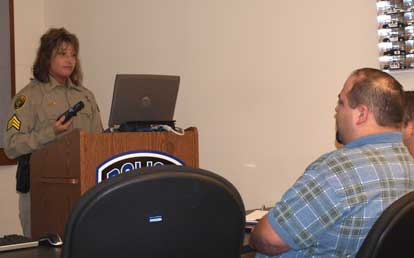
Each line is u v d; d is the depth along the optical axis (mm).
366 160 1464
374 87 1545
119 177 1043
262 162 3150
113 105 2072
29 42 4234
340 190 1423
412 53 2668
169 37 3580
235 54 3260
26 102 2627
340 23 2859
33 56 4254
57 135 2176
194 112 3445
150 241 1089
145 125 2053
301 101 2994
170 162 1996
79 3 4090
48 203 1956
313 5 2945
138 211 1057
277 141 3086
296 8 3006
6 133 2551
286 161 3051
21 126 2549
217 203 1137
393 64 2705
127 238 1065
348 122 1582
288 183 3043
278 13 3076
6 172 4004
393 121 1549
